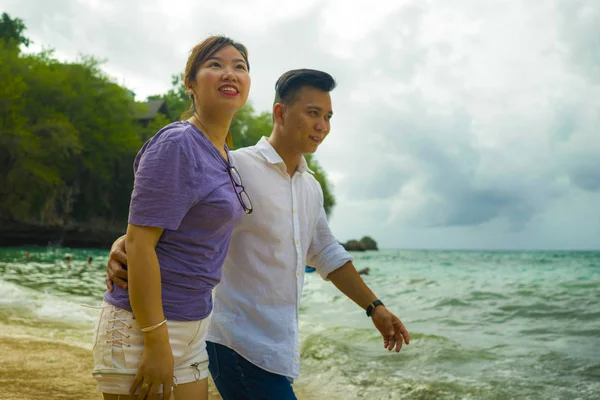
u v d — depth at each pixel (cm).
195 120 188
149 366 162
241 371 210
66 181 3944
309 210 231
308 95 216
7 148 3278
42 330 531
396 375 417
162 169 162
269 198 213
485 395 364
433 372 426
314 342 521
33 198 3503
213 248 178
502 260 5669
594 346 535
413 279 1747
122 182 4253
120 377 166
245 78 188
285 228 216
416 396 367
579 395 364
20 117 3362
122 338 166
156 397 164
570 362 457
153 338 162
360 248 8906
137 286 160
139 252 161
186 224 171
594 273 2409
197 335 179
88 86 4069
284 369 210
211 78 183
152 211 161
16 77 3503
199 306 178
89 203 4084
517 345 543
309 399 364
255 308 212
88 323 592
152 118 5016
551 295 1020
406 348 502
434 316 797
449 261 4981
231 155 214
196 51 190
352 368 436
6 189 3384
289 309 216
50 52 4259
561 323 701
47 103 3850
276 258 214
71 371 371
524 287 1263
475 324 712
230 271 216
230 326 212
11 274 1314
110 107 4172
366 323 686
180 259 171
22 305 670
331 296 1048
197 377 181
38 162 3406
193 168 168
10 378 347
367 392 378
